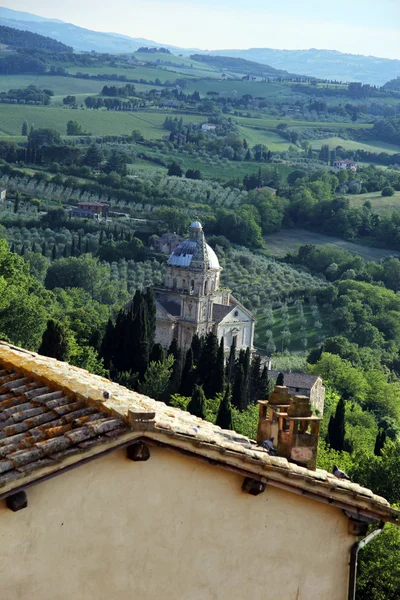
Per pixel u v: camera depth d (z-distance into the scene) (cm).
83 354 13788
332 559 2980
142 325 14850
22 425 2584
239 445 2914
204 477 2720
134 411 2522
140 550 2639
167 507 2670
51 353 11269
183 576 2727
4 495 2361
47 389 2808
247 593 2845
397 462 8431
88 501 2539
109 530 2584
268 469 2752
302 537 2922
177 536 2698
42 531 2481
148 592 2669
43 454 2417
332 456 9581
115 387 3400
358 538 3052
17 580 2461
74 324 17588
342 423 12338
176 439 2581
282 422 3072
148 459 2612
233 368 16375
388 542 6856
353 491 2922
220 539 2775
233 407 13150
